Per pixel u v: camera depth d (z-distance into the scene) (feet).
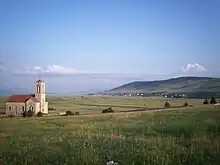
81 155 76.02
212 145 86.12
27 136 125.59
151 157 72.74
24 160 74.23
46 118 257.96
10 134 137.80
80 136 116.26
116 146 88.74
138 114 234.17
